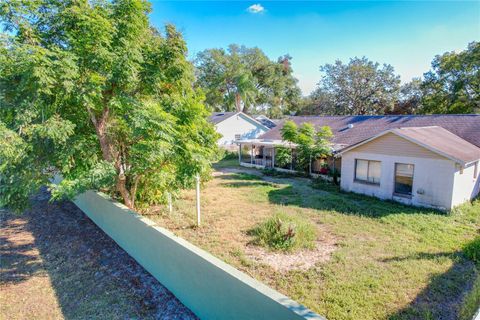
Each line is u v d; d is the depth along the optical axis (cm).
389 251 711
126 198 873
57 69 605
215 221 943
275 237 761
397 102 3481
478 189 1302
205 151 757
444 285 555
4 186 664
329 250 723
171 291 558
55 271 649
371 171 1323
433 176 1099
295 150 1917
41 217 1018
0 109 611
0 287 584
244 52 4547
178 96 850
